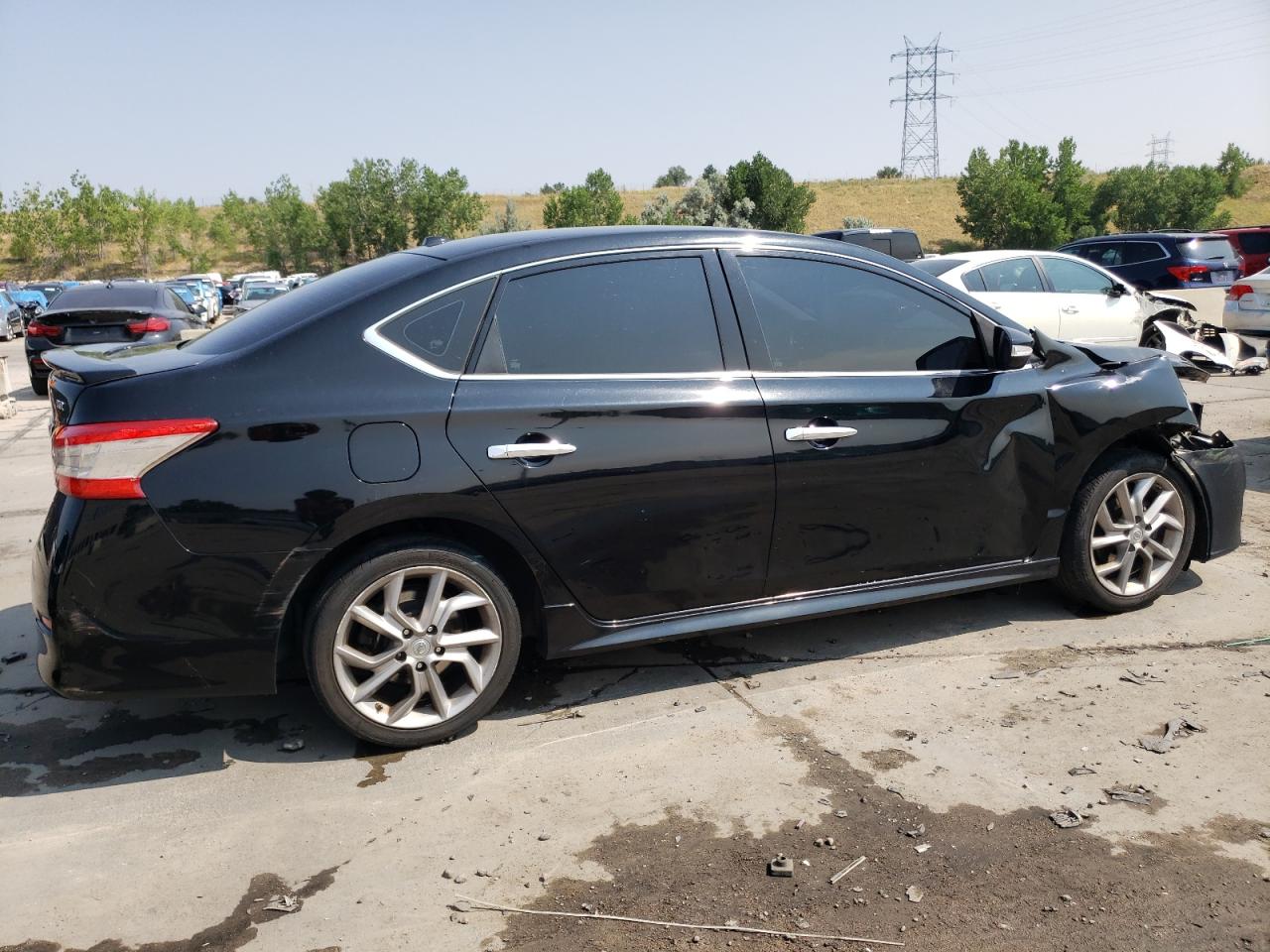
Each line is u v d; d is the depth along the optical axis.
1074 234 57.12
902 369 3.84
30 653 4.19
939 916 2.41
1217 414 9.28
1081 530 4.16
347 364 3.12
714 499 3.49
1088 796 2.92
